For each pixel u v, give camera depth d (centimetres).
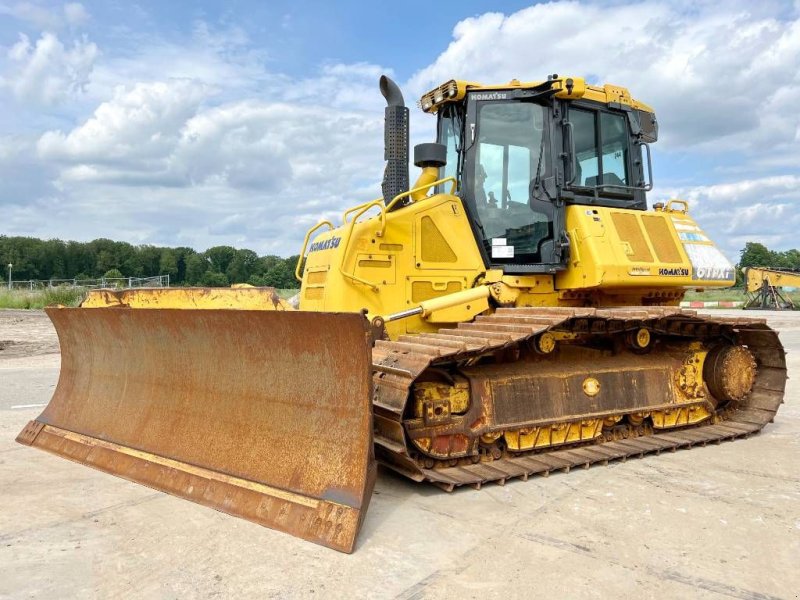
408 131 705
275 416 451
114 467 519
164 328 522
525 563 354
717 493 477
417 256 598
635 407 615
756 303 3117
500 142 638
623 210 654
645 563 355
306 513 397
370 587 326
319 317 410
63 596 318
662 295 710
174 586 327
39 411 773
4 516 424
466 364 521
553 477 517
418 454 491
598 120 670
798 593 322
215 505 436
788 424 734
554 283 640
